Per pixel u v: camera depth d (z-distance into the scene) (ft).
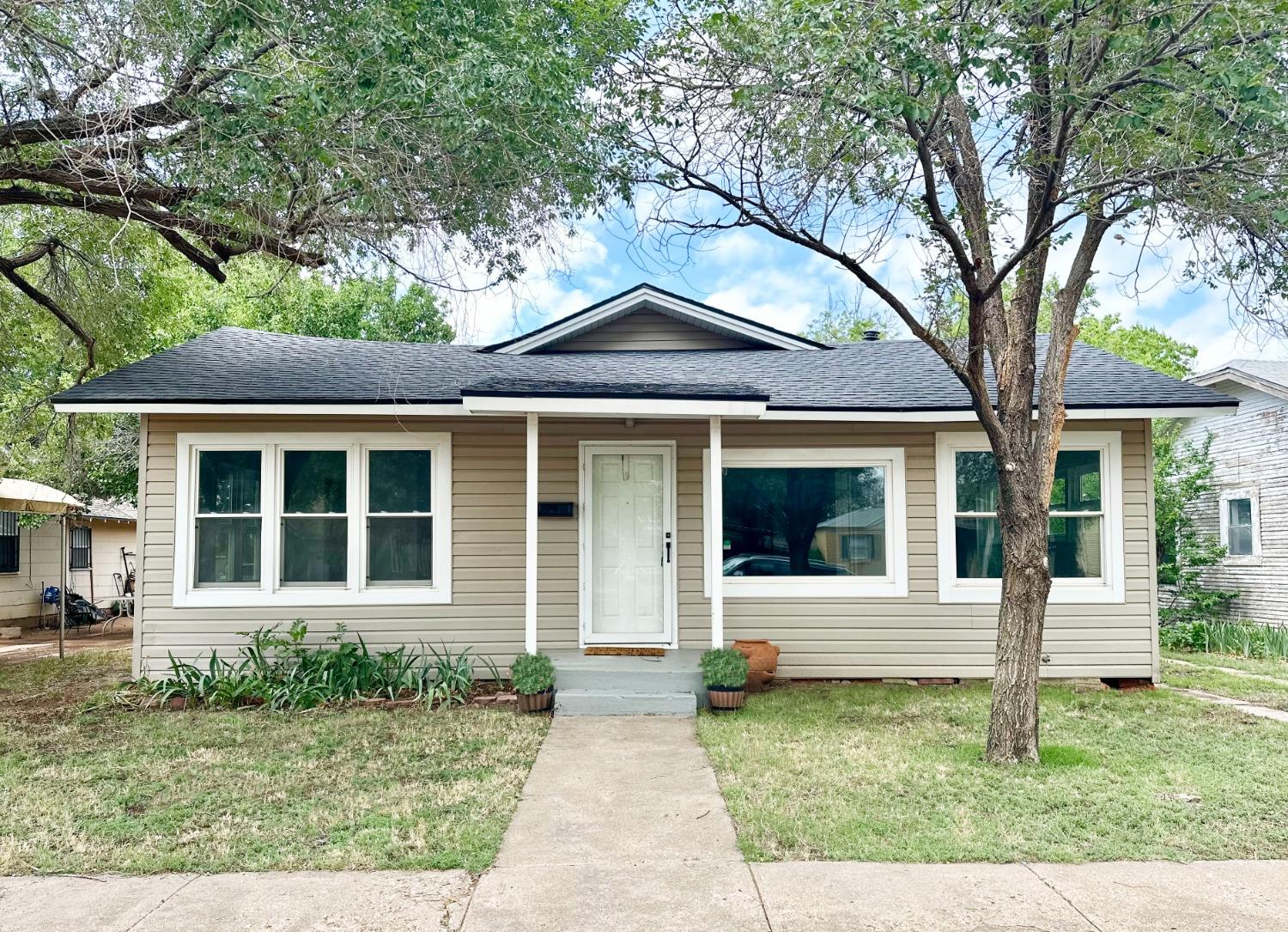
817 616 30.37
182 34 22.25
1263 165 19.52
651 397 26.08
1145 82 18.75
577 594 30.22
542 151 24.23
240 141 22.29
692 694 25.84
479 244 27.25
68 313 41.19
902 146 18.25
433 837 15.15
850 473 30.81
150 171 25.64
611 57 23.03
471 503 30.30
